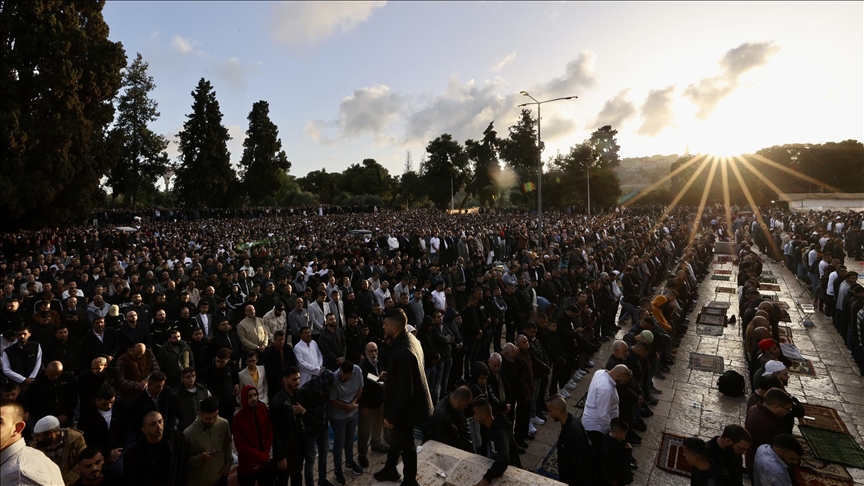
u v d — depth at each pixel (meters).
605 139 73.19
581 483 4.66
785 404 5.03
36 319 7.36
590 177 62.12
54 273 12.64
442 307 10.27
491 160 72.38
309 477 5.54
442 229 27.91
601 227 29.03
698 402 8.28
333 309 9.95
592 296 10.84
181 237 25.45
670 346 9.91
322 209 60.09
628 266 13.60
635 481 5.94
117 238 23.58
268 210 61.62
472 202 99.50
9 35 20.33
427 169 77.38
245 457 4.80
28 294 10.27
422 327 7.86
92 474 4.10
